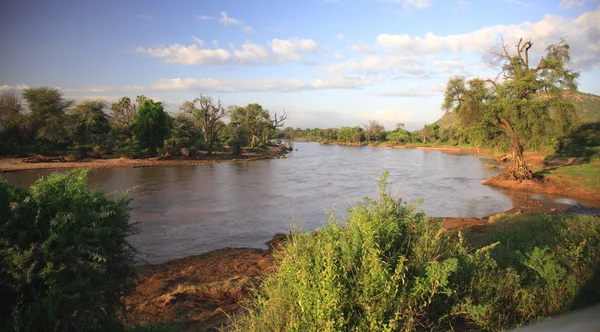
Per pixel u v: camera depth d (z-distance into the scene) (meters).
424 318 3.56
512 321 3.78
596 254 5.11
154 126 60.97
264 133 119.88
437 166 51.47
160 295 8.12
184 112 73.44
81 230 4.57
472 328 3.54
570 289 4.06
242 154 74.06
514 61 32.84
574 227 7.32
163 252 13.33
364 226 3.86
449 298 3.88
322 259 3.62
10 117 52.12
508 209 21.69
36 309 4.04
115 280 5.06
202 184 32.31
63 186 4.91
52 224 4.34
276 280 4.20
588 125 50.97
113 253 5.19
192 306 7.31
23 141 54.62
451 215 20.19
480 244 8.00
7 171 38.72
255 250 13.00
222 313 6.82
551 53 32.03
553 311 3.83
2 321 4.05
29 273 4.01
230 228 17.02
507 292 4.12
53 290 4.17
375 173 42.25
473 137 33.81
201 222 18.20
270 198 25.34
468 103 33.59
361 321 3.23
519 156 32.25
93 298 4.51
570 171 32.56
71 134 55.00
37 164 45.56
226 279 9.20
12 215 4.28
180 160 58.47
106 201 5.30
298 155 80.94
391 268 3.61
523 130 31.05
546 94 31.73
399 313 3.29
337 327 3.15
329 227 4.25
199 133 83.50
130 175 38.56
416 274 3.75
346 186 31.44
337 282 3.37
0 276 4.08
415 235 4.18
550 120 30.03
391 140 149.25
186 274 9.90
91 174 38.62
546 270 4.43
